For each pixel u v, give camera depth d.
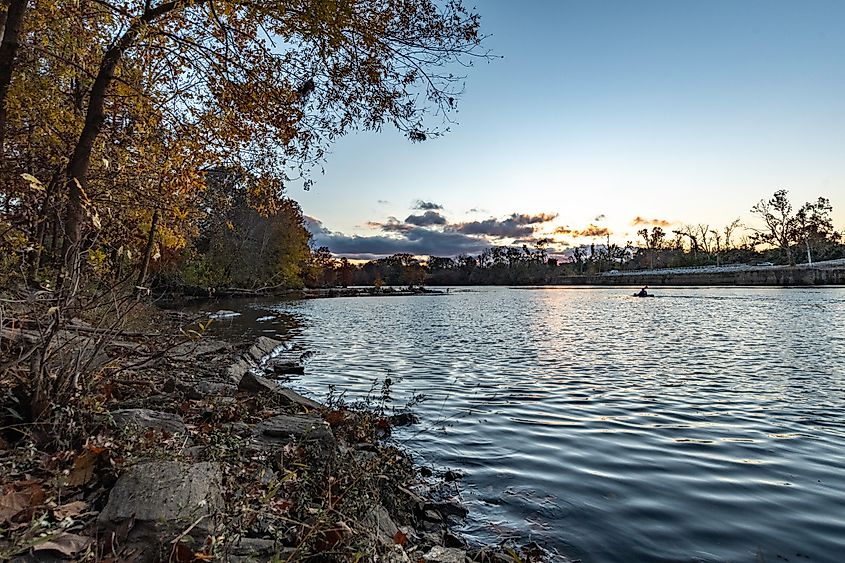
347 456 4.93
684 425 7.42
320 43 6.95
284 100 7.77
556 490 5.11
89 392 4.21
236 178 9.66
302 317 30.59
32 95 8.59
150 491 2.76
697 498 4.88
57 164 9.27
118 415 4.17
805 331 19.59
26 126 9.22
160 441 3.78
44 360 3.70
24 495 2.70
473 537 4.20
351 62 7.22
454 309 39.53
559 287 107.75
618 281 104.06
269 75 7.63
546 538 4.14
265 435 4.94
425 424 7.56
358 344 17.84
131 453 3.40
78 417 3.76
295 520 3.14
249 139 8.60
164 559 2.43
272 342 16.17
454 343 18.11
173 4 7.32
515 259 136.38
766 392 9.62
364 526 3.36
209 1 6.83
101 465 3.23
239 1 6.76
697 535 4.15
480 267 140.75
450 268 144.62
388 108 7.60
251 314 30.59
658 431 7.13
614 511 4.62
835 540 4.04
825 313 26.89
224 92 7.93
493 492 5.08
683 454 6.14
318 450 4.61
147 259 9.46
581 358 14.30
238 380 8.86
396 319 29.58
